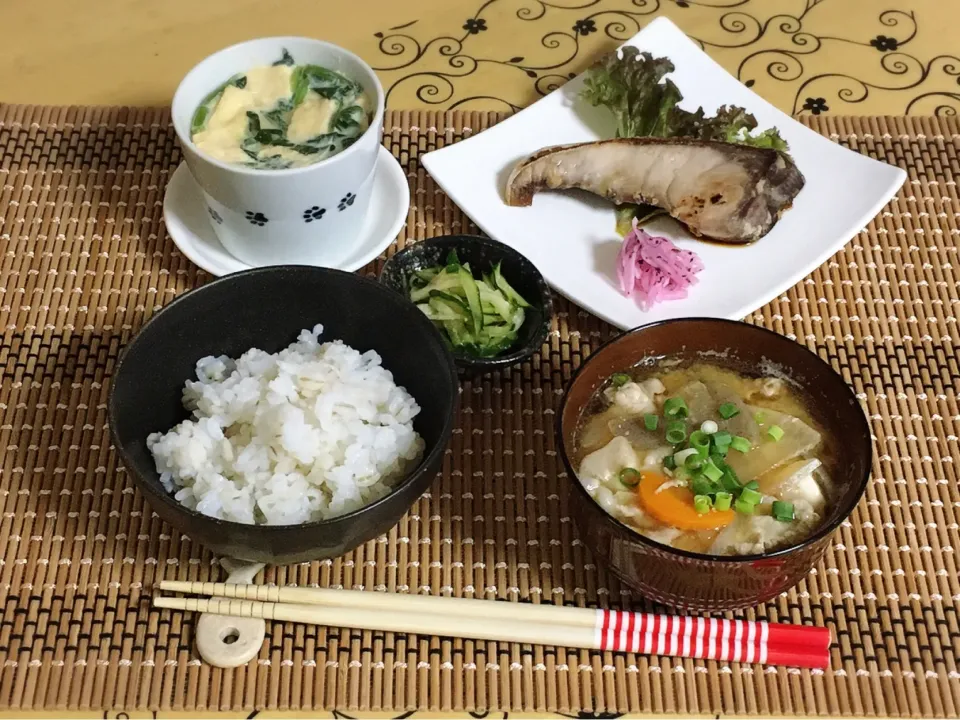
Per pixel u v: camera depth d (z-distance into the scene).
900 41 0.56
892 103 0.52
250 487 0.35
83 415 0.40
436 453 0.33
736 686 0.34
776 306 0.44
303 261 0.44
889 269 0.46
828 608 0.35
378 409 0.38
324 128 0.42
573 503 0.34
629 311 0.42
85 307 0.43
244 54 0.43
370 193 0.44
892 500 0.38
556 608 0.34
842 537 0.37
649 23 0.54
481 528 0.37
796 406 0.36
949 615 0.35
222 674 0.33
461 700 0.33
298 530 0.31
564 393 0.34
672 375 0.38
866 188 0.47
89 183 0.48
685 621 0.34
